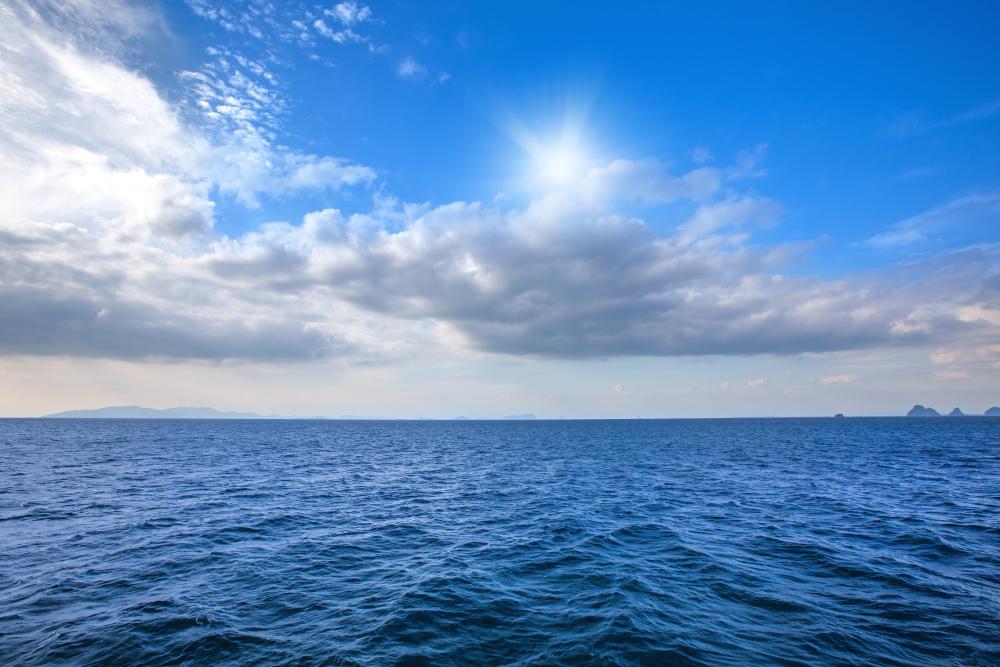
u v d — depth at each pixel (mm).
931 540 16891
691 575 13398
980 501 24625
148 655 8883
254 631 9930
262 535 18062
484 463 47281
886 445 67125
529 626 10164
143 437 91688
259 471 39156
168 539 17219
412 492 28953
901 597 11734
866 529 18688
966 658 8820
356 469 41750
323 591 12305
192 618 10531
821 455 52875
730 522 20078
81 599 11617
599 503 24828
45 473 35188
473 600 11609
